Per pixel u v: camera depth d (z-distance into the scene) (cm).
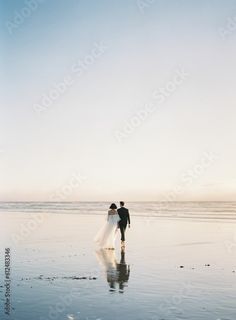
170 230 2994
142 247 2016
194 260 1611
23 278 1273
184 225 3478
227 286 1163
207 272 1367
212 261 1588
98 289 1129
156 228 3173
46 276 1305
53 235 2619
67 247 2016
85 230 2986
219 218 4503
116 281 1231
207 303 991
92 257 1691
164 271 1381
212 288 1141
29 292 1097
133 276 1302
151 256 1712
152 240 2336
